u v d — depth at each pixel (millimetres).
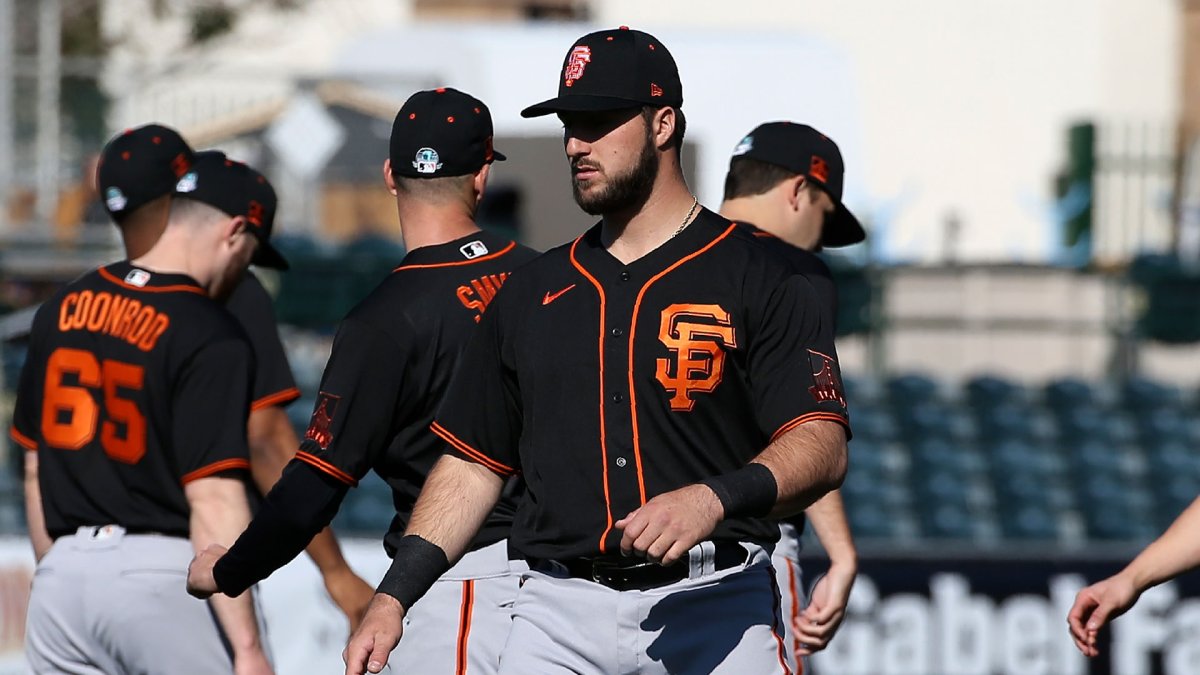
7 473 37719
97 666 18656
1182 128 61281
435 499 14516
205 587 15789
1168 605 29922
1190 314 48500
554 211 52250
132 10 70812
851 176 55844
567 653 14180
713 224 14250
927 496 43969
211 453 18203
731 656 14016
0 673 27531
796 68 55406
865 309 47938
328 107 51188
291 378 20516
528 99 53500
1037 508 44000
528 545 14367
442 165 17078
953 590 30250
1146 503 44719
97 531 18453
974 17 75938
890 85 76125
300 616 27609
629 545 12641
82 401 18484
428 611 16719
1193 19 75688
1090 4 75250
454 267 16828
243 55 73688
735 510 12852
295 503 15523
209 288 19266
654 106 13898
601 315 14016
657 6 78188
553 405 14102
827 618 19344
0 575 27719
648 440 13875
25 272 46438
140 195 18859
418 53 55594
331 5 75000
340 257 46625
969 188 75688
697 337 13781
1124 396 46594
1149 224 53312
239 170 19375
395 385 16297
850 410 45594
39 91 51312
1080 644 16094
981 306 48531
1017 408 45938
